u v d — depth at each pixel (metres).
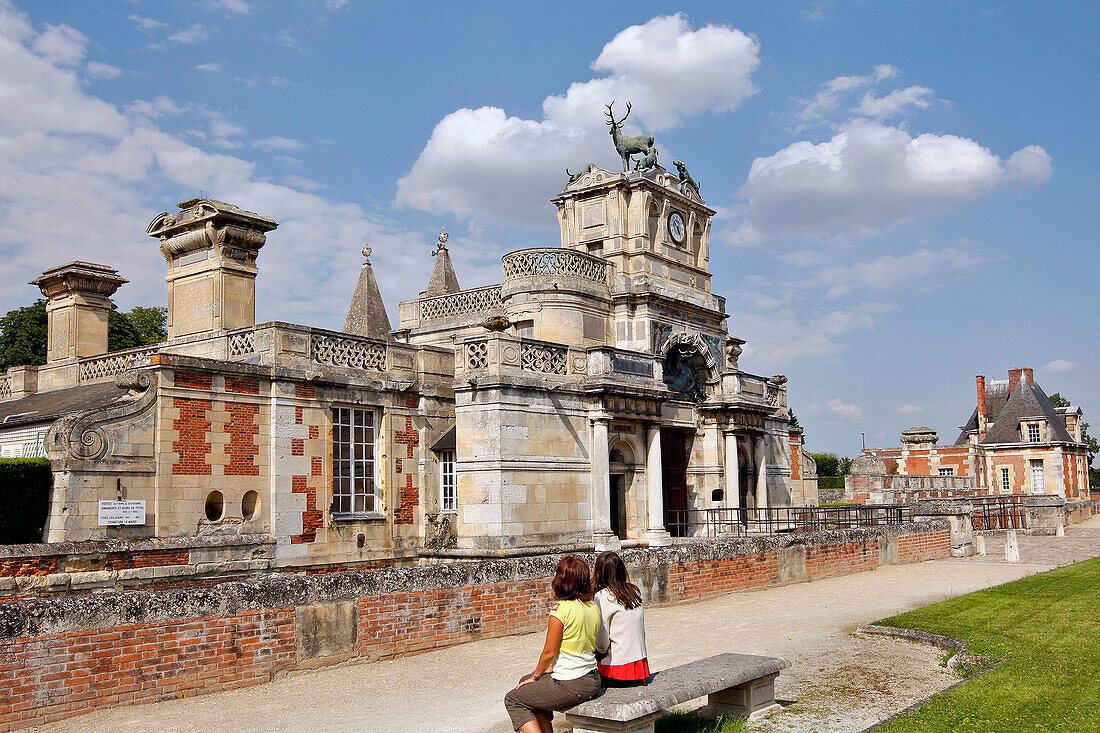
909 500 54.94
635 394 25.33
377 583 11.92
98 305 27.81
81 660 9.10
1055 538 34.44
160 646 9.71
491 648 12.62
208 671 10.08
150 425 18.36
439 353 24.52
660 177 30.69
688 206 32.16
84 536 17.19
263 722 8.99
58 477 17.09
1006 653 11.57
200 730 8.72
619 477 26.22
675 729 8.47
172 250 25.39
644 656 8.06
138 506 18.02
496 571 13.48
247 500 19.98
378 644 11.80
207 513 19.28
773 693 9.31
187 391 18.98
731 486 30.58
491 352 22.39
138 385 18.36
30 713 8.70
